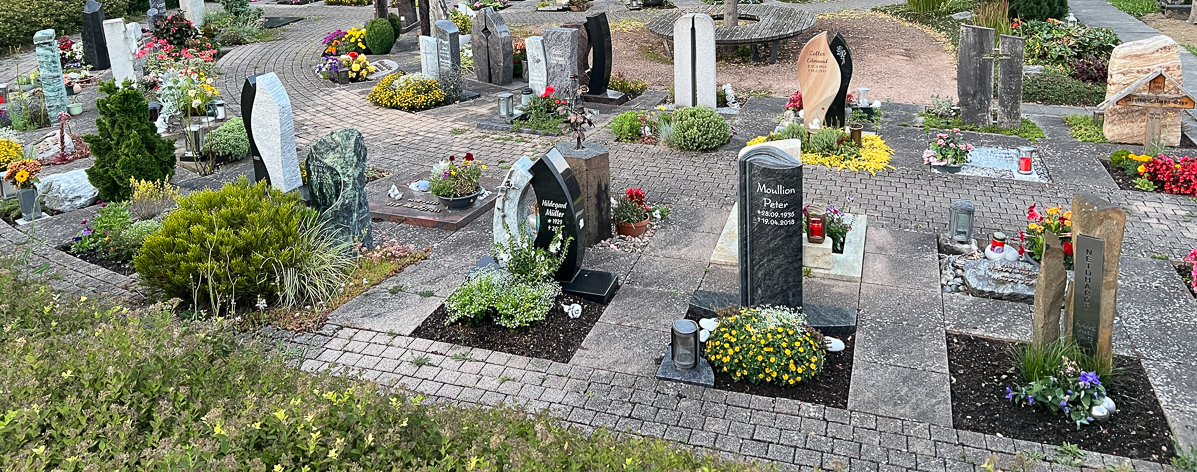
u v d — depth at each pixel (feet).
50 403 16.26
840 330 28.78
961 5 88.38
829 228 34.73
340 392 18.19
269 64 77.61
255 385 18.78
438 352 28.40
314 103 64.49
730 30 74.79
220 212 31.76
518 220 33.14
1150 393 25.00
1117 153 47.03
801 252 28.76
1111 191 42.96
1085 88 61.77
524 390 26.09
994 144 50.80
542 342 28.86
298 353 28.09
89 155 51.11
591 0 108.27
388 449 15.94
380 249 36.11
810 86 51.16
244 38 87.15
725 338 26.58
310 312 30.99
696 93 57.93
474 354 28.22
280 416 15.37
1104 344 24.88
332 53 78.79
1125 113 49.65
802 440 23.48
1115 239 23.76
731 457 22.70
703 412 24.84
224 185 33.83
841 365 27.12
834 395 25.55
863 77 68.08
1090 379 23.85
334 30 94.22
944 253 36.17
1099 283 24.32
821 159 47.16
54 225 39.70
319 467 15.21
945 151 46.11
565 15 98.94
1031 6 80.02
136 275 34.45
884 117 56.75
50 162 49.80
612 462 16.35
